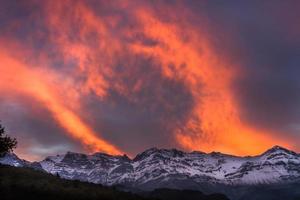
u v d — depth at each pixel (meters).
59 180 91.06
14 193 75.06
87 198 80.88
